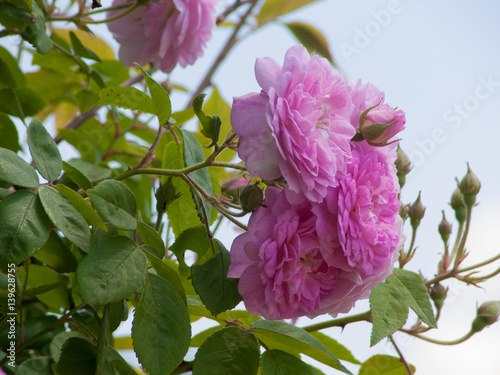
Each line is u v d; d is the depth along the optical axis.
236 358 0.99
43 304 1.11
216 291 0.99
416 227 1.09
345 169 0.96
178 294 0.97
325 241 0.97
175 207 1.07
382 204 0.99
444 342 1.10
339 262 0.97
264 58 0.96
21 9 1.08
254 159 0.95
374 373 1.09
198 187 1.00
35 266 1.05
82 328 1.01
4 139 1.13
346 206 0.96
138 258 0.96
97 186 0.97
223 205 1.01
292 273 0.96
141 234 1.00
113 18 1.15
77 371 0.97
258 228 0.97
